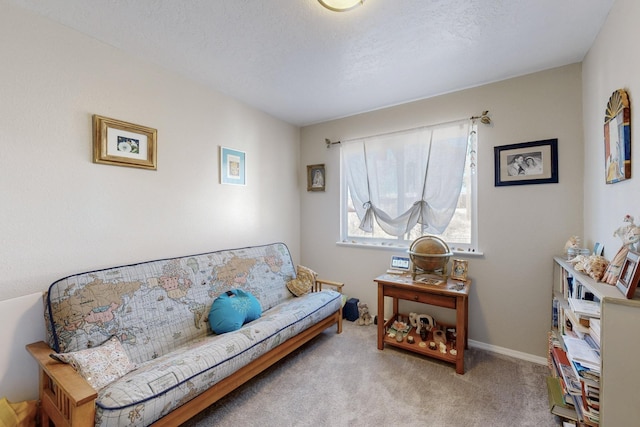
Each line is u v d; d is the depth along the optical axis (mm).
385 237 3143
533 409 1723
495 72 2289
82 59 1782
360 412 1712
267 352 1942
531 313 2303
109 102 1912
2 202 1504
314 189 3553
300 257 3705
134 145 2031
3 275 1510
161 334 1856
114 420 1149
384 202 3025
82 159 1792
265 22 1682
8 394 1459
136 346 1716
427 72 2291
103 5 1526
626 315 1095
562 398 1647
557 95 2186
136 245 2072
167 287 2008
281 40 1864
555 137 2193
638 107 1249
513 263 2367
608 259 1609
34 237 1610
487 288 2477
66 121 1721
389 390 1921
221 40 1867
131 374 1452
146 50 1983
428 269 2439
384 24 1697
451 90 2621
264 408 1749
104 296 1691
